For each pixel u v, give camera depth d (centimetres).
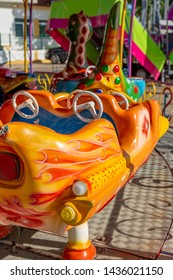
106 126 270
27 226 241
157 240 302
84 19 588
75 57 595
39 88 886
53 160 211
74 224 212
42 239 303
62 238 305
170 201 375
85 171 228
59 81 594
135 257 277
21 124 209
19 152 205
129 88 541
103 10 861
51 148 211
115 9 506
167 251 285
